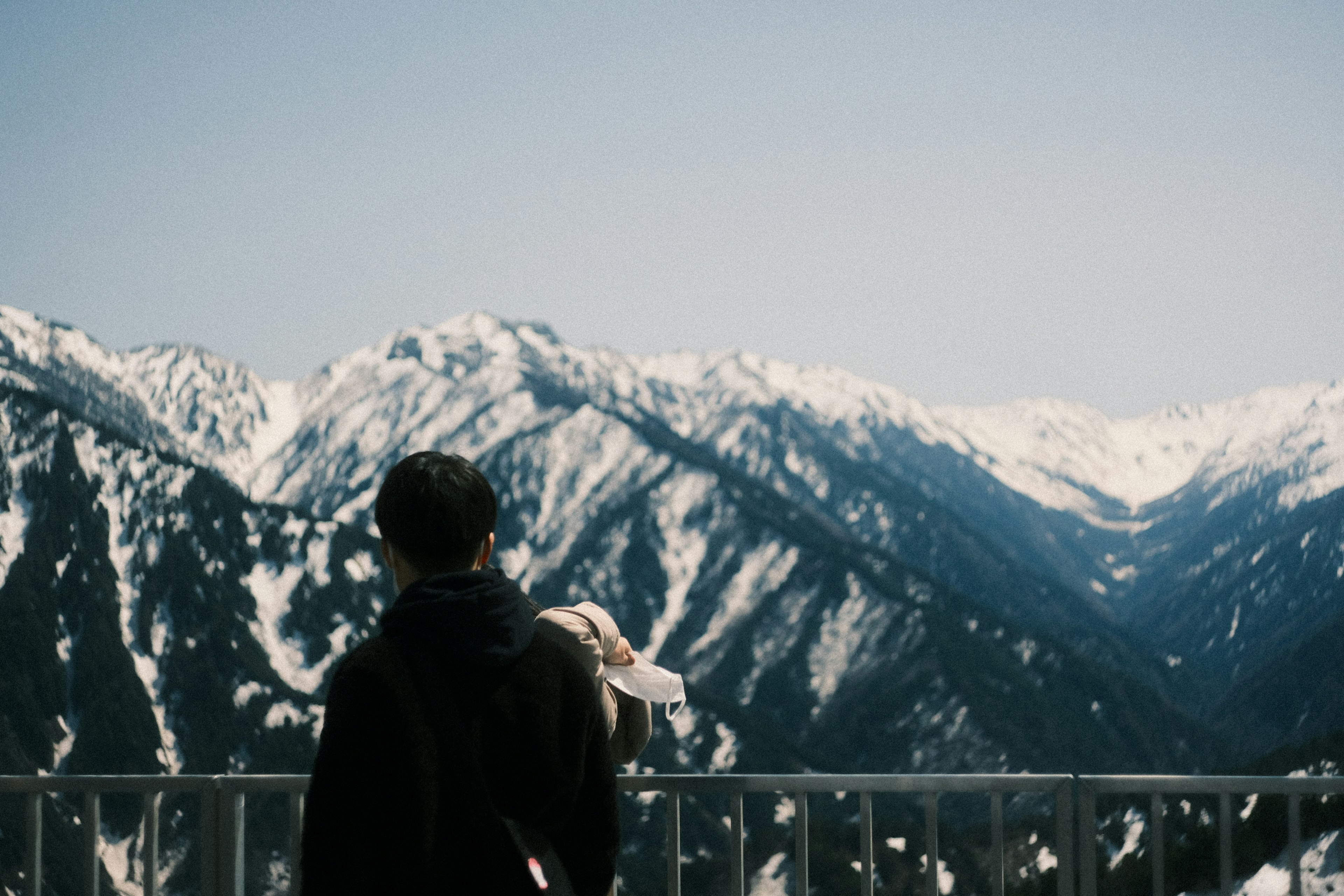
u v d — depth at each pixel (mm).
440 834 2629
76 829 54500
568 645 3061
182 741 104812
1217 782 4324
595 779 2898
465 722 2691
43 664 105125
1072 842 4324
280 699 111312
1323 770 43250
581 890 2881
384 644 2717
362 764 2615
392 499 2859
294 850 4457
